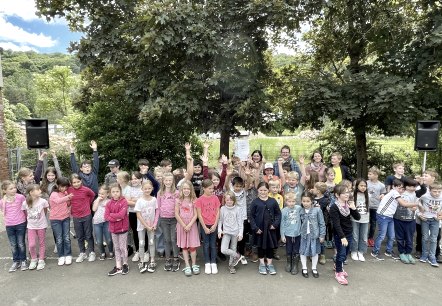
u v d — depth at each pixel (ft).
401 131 23.86
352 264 16.10
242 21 23.63
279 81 30.78
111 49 24.18
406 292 13.48
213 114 26.25
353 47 29.50
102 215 16.26
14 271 15.28
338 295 13.23
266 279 14.56
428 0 26.04
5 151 29.91
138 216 15.25
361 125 27.17
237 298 12.98
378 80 24.72
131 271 15.31
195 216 15.11
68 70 113.70
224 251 14.92
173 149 34.65
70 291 13.53
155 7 20.99
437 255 16.55
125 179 17.16
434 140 19.85
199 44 21.67
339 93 24.71
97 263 16.19
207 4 23.49
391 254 17.04
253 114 24.04
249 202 16.98
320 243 14.92
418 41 25.94
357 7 27.40
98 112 33.24
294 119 26.86
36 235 15.81
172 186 15.98
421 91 25.99
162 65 24.36
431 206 15.89
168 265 15.43
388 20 26.76
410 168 34.88
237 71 23.93
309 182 17.66
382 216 16.63
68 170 39.29
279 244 18.79
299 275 14.96
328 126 34.45
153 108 21.63
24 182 17.29
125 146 33.04
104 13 24.27
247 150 20.16
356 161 34.01
